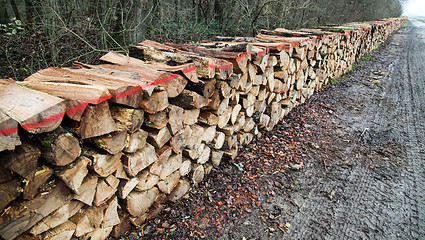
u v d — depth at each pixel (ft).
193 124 9.19
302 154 12.65
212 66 8.25
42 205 4.93
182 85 7.54
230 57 9.48
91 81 6.08
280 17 33.35
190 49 10.57
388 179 11.10
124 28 17.43
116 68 7.72
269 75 12.61
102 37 17.84
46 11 16.96
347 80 26.23
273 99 14.33
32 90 4.95
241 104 11.47
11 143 3.87
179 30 26.91
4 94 4.72
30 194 4.64
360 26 35.63
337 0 50.11
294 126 15.60
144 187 7.39
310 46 16.74
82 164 5.42
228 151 11.48
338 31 25.45
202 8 33.50
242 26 34.32
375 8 71.15
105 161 5.95
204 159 10.11
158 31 25.31
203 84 8.17
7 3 22.80
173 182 8.66
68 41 18.95
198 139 9.23
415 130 15.72
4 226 4.45
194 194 9.39
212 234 7.93
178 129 7.91
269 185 10.32
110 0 18.49
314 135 14.70
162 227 7.91
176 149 8.21
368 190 10.36
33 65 15.76
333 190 10.27
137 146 6.62
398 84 24.99
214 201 9.21
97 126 5.32
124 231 7.43
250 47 10.23
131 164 6.55
